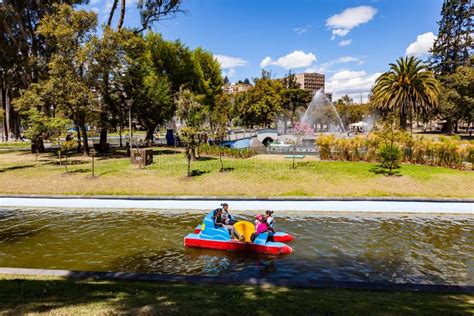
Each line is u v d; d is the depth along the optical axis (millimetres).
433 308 6109
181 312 5691
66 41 26641
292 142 44469
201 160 26266
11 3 30375
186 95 23188
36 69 31859
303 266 10352
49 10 31891
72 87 26266
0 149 38281
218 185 19156
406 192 17484
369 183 18703
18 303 6051
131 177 20812
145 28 33156
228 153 28766
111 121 32062
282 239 12383
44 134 23094
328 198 16406
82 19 26953
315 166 22500
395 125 21109
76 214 16344
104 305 5969
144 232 13547
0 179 21031
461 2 68188
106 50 26984
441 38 71812
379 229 13789
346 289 7457
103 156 30156
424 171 20594
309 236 12984
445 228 13883
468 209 15898
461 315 5758
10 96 52688
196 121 21219
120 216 15898
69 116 29078
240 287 7406
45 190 19078
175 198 17156
